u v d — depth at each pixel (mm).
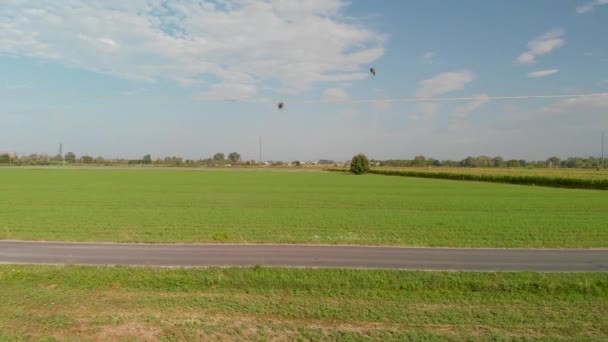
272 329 11461
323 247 20547
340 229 26594
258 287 14586
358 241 22047
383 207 40938
